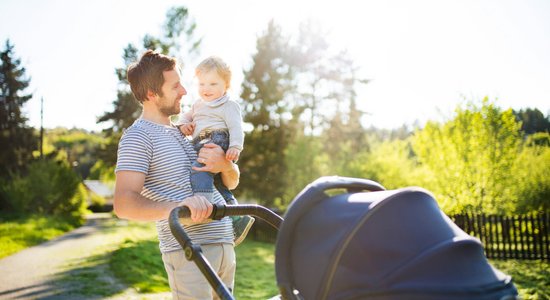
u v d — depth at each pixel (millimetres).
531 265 13312
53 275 10711
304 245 2053
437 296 1674
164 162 2873
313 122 43969
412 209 1908
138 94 3018
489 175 16141
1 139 49281
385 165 23172
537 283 10164
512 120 16266
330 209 2039
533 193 17953
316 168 27297
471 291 1689
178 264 2795
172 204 2717
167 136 2959
